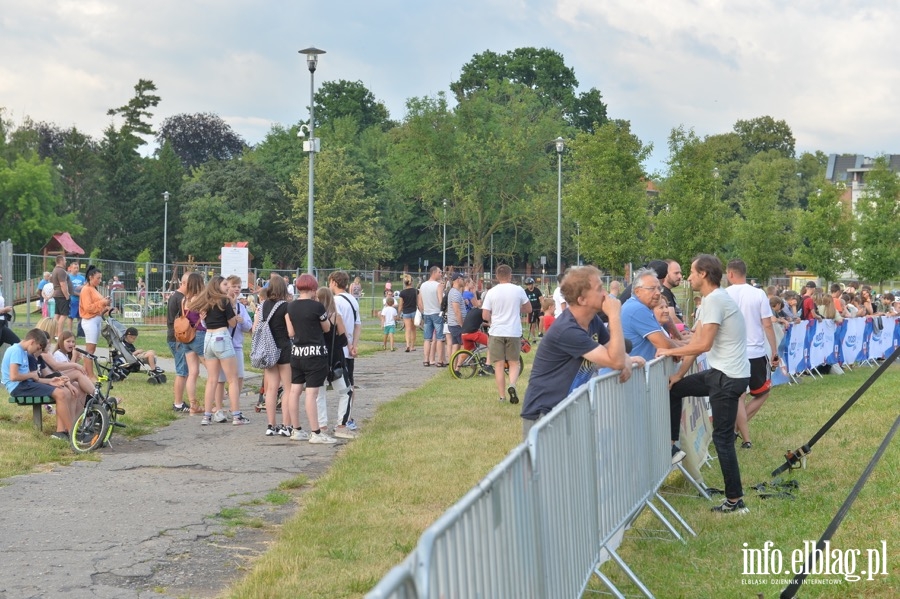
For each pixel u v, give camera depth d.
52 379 11.40
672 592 5.93
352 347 12.30
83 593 5.93
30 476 9.44
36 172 80.44
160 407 14.09
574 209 44.41
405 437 11.70
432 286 22.56
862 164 130.00
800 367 19.22
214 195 83.44
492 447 10.89
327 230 77.12
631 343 7.87
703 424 9.70
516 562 3.90
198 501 8.44
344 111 99.44
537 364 6.47
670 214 43.47
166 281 36.72
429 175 61.31
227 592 5.97
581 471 5.34
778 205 101.25
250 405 15.27
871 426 11.94
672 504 8.27
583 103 90.38
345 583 6.03
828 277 54.38
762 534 7.20
